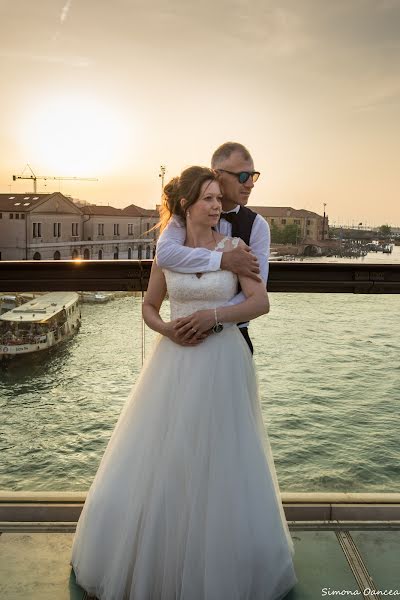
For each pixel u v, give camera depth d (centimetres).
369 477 353
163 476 176
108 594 176
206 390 177
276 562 176
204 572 169
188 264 177
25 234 6681
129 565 176
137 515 177
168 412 182
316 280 262
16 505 221
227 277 179
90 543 182
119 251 7775
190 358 182
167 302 202
